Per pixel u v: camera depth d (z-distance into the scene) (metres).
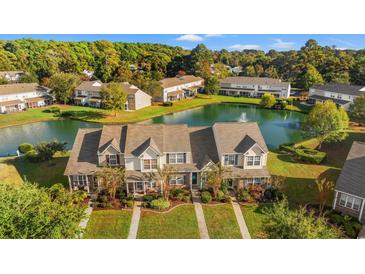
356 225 22.59
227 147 29.23
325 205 26.11
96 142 30.84
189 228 23.17
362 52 113.94
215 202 26.89
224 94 98.25
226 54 156.88
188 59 123.69
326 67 102.06
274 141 48.25
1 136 52.34
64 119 64.38
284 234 16.08
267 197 27.47
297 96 92.81
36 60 106.12
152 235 22.31
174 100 87.00
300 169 34.53
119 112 70.00
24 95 75.44
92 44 131.00
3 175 32.16
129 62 126.62
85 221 24.03
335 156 39.25
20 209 16.02
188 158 29.28
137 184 28.62
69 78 80.38
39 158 35.97
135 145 28.83
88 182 28.70
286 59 125.25
